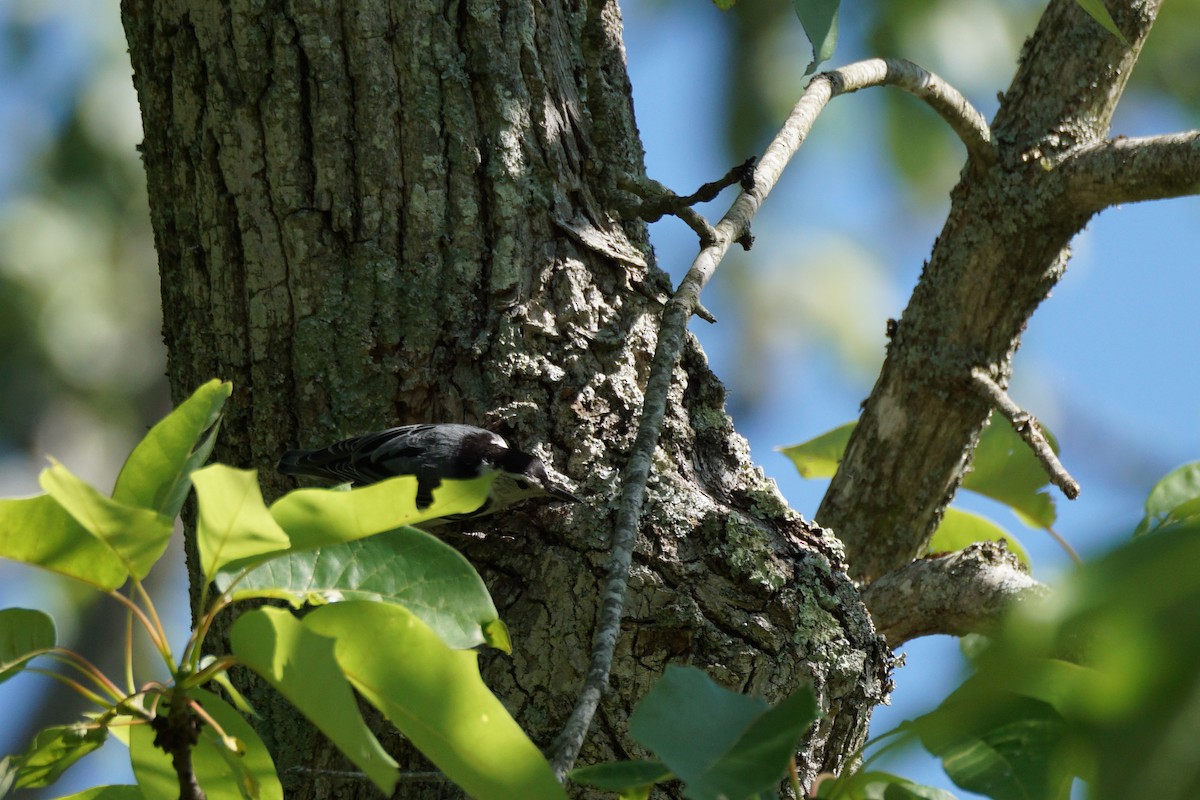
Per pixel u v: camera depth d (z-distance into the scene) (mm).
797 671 5898
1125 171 7199
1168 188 7090
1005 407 7523
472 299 6445
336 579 4125
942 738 3025
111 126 16906
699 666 5789
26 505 3717
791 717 2969
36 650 3893
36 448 18484
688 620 5816
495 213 6500
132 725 4125
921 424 7965
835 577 6270
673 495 6195
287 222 6449
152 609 3850
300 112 6457
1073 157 7492
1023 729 2994
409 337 6387
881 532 8109
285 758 5945
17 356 17812
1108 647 1588
